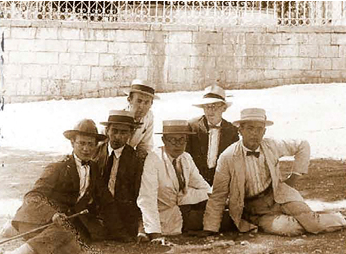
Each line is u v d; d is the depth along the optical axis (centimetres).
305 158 582
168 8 1817
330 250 504
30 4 1741
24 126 1194
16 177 771
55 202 489
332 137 1094
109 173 546
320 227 560
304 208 566
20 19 1694
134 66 1717
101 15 1752
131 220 548
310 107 1361
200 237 564
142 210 541
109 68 1714
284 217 565
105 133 561
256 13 1784
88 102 1591
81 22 1708
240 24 1770
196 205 599
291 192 580
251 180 571
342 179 797
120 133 548
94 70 1712
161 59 1714
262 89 1666
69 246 466
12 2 1723
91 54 1712
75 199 505
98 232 530
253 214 588
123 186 546
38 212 473
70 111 1440
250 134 556
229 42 1716
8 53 1678
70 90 1708
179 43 1712
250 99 1499
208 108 645
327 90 1583
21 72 1688
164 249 513
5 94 1638
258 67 1722
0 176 770
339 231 567
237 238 557
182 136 576
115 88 1716
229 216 588
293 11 1830
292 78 1720
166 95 1634
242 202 569
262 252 506
